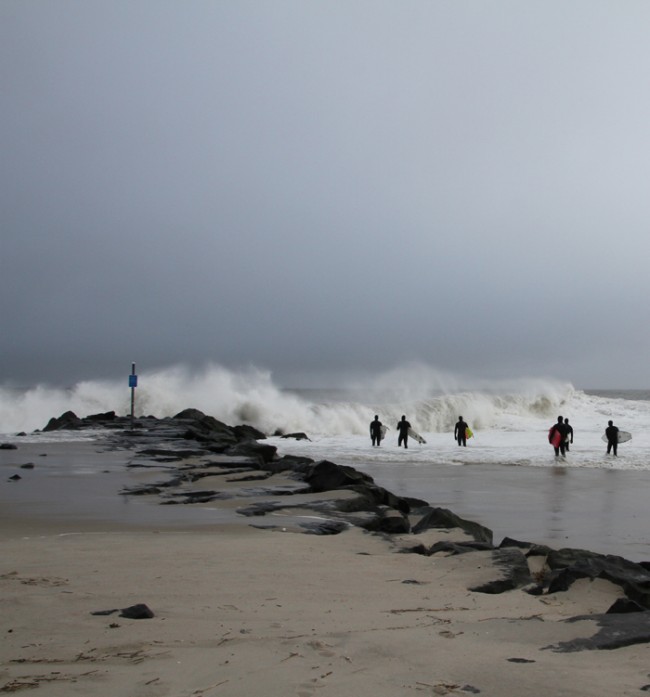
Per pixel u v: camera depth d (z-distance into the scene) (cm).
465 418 4738
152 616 518
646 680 368
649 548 1086
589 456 2697
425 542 971
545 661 401
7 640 449
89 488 1416
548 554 815
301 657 405
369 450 2920
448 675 375
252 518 1109
